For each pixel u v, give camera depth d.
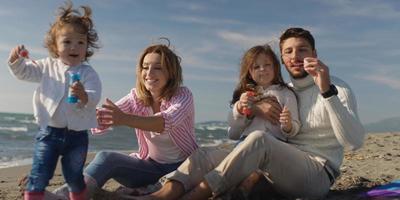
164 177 3.77
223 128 40.75
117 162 3.81
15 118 34.16
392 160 6.75
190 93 3.90
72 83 3.19
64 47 3.31
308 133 3.78
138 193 3.67
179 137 3.87
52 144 3.21
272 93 3.91
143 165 3.93
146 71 3.80
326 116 3.66
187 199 3.44
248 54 4.02
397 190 3.94
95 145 15.65
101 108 3.46
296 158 3.55
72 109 3.22
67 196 3.50
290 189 3.70
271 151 3.47
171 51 3.88
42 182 3.15
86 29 3.41
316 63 3.39
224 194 3.55
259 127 3.92
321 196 3.78
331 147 3.72
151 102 3.91
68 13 3.41
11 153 11.57
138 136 4.00
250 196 3.82
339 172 3.83
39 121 3.24
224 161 3.45
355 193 4.23
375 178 5.11
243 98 3.88
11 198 4.58
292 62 3.85
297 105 3.85
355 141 3.46
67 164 3.25
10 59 3.24
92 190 3.54
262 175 3.84
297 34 3.85
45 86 3.29
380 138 12.30
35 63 3.37
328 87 3.40
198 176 3.57
